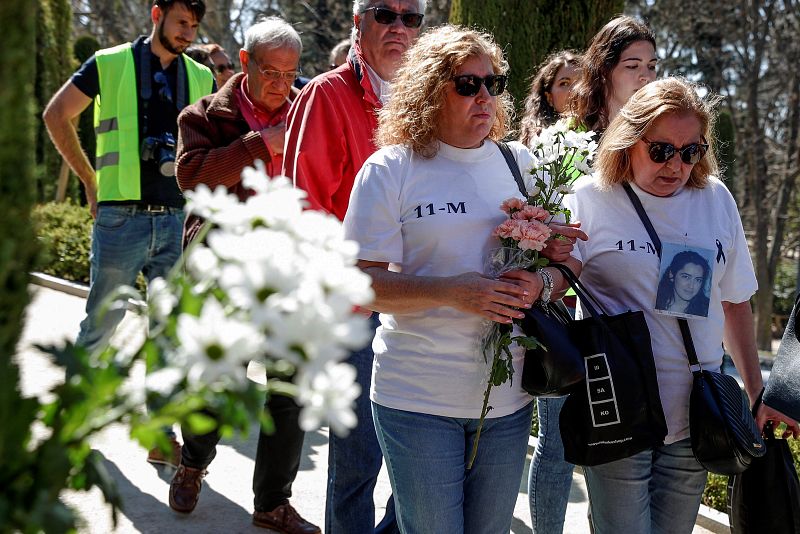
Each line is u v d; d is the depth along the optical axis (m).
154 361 1.34
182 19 4.68
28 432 1.31
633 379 2.75
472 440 2.79
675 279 2.90
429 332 2.71
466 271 2.73
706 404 2.79
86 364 1.32
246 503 4.19
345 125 3.46
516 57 6.29
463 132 2.79
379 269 2.72
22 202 1.28
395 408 2.74
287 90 3.95
